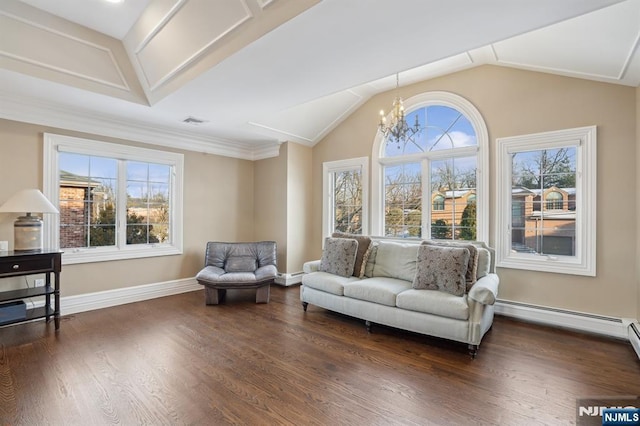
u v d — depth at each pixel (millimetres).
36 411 1869
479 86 3760
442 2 1756
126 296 4098
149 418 1817
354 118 4914
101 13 2635
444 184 4090
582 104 3139
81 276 3740
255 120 4266
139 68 3133
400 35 2104
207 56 2568
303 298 3852
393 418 1837
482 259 3191
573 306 3195
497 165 3633
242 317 3592
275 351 2715
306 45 2229
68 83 2918
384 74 2711
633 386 2150
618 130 2971
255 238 5613
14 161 3291
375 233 4609
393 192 4543
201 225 4914
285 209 5105
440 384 2197
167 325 3309
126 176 4168
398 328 3131
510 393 2084
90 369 2367
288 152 5090
